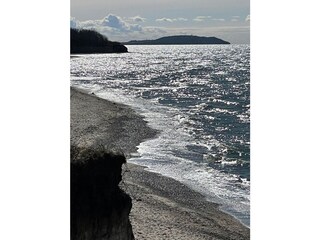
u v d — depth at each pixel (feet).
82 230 32.50
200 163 62.75
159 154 65.92
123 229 34.06
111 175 33.60
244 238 43.29
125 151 65.51
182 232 43.88
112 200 33.42
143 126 80.23
